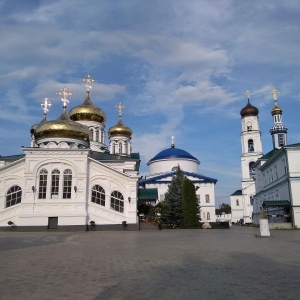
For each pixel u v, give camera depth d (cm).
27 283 888
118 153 5769
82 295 762
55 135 3916
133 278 940
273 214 4609
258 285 846
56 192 3600
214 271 1041
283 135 7062
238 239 2330
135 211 3741
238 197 9475
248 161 7731
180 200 4625
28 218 3469
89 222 3600
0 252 1573
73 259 1323
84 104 5288
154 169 7444
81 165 3669
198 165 7594
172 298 732
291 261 1234
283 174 4525
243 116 7912
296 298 728
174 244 1952
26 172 3584
